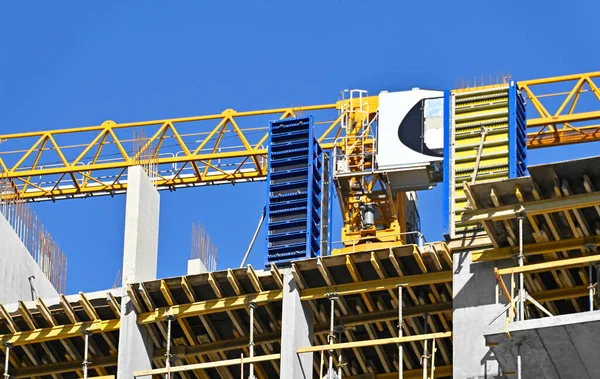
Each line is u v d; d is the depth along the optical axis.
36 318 55.62
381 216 73.56
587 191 48.59
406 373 54.59
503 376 48.56
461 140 56.28
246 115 86.25
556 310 51.44
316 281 53.03
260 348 55.03
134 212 56.44
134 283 54.28
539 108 82.06
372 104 78.06
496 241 50.44
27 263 59.97
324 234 61.78
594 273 50.03
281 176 61.94
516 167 55.22
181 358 55.03
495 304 49.75
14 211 61.22
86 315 55.28
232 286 53.25
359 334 54.47
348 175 70.69
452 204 54.12
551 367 46.53
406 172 69.94
